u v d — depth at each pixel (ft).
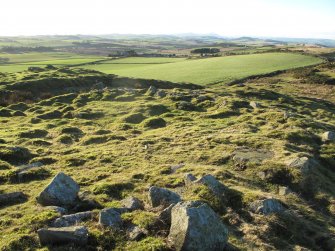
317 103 230.27
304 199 73.51
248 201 62.44
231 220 56.70
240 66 416.26
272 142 101.19
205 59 500.74
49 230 45.39
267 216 58.85
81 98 187.32
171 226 46.39
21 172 77.41
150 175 75.97
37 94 216.13
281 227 57.26
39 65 420.77
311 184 78.43
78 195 61.16
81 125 138.62
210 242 44.27
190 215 44.32
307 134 114.42
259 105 171.32
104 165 87.35
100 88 236.63
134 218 51.78
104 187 67.36
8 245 44.86
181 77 338.75
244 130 119.85
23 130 128.57
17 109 172.45
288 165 82.99
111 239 47.11
